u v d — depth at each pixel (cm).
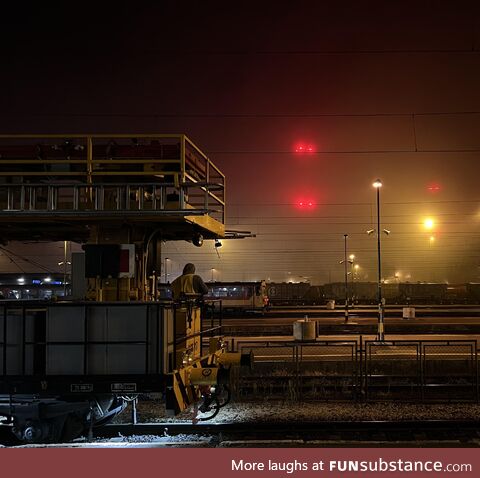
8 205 785
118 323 729
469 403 1118
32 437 770
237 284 4259
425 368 1315
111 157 821
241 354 904
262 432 912
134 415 956
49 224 844
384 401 1143
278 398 1179
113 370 725
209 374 787
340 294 6944
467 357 1373
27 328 742
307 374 1300
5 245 1059
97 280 799
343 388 1222
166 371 728
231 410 1079
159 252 914
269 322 3219
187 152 826
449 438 882
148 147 821
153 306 730
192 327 855
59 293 3812
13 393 730
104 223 801
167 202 796
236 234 1062
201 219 861
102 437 902
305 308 4984
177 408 720
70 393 722
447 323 2934
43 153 830
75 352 727
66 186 764
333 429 930
